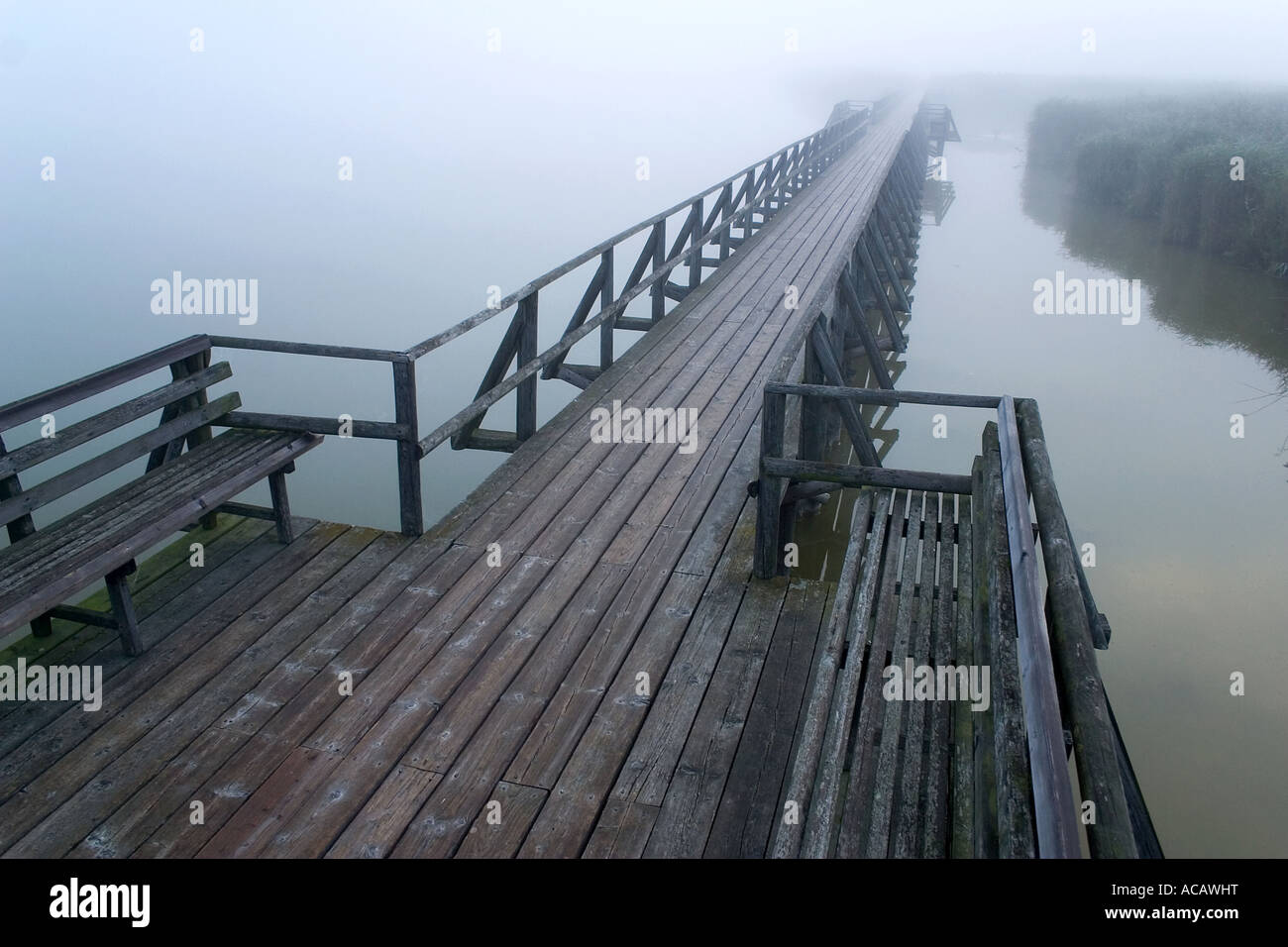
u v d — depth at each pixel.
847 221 13.66
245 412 4.35
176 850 2.61
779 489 4.06
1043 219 19.20
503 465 5.18
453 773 2.93
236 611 3.78
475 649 3.56
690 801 2.83
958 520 3.82
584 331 6.27
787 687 3.38
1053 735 1.57
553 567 4.16
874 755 2.50
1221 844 3.63
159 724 3.12
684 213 20.62
